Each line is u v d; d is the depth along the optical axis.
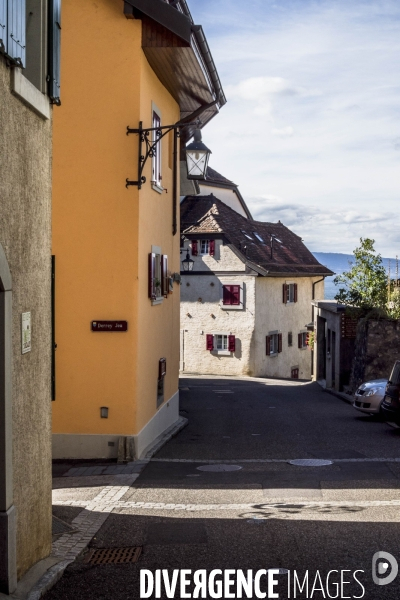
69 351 12.75
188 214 43.84
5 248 5.45
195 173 15.05
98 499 9.45
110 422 12.72
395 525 7.91
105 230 12.66
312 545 7.20
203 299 42.91
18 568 5.83
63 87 12.62
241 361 42.19
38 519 6.41
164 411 16.17
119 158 12.62
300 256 49.69
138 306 12.73
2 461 5.42
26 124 5.94
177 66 13.59
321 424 18.16
